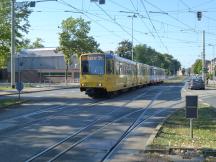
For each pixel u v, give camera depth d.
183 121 20.17
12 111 25.91
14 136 16.11
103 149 13.64
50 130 17.73
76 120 21.25
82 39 78.25
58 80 107.19
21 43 56.38
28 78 107.81
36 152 13.05
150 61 150.00
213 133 16.48
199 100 37.59
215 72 126.62
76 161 11.85
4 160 11.89
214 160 11.70
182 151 12.83
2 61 57.78
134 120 21.44
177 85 80.38
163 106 30.08
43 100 35.38
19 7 54.69
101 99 36.84
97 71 38.12
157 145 13.69
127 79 48.06
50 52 108.19
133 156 12.52
